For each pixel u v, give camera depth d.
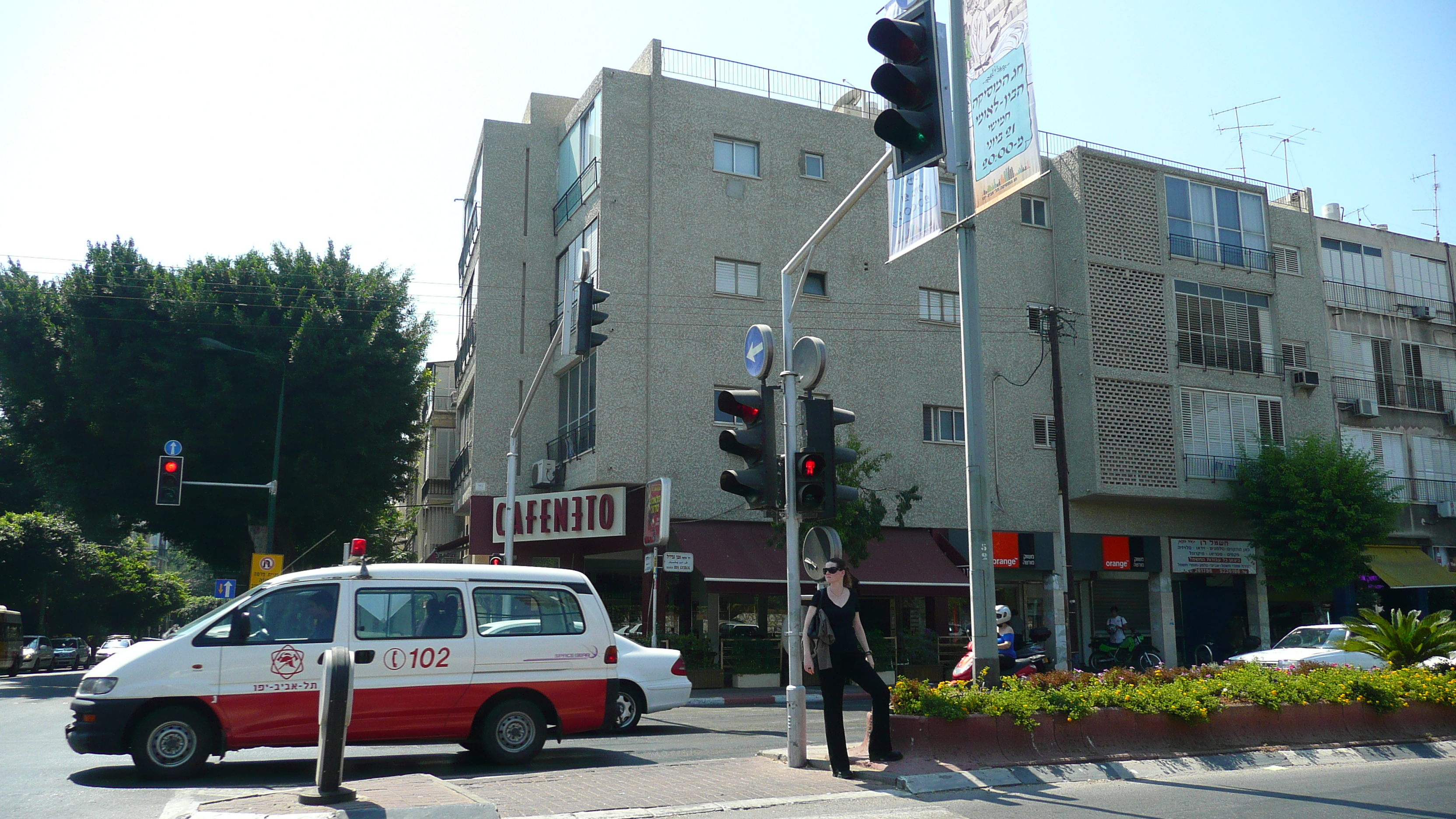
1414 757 11.30
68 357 29.94
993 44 10.02
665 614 24.84
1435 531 36.47
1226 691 11.08
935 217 10.76
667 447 25.20
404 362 32.09
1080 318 30.05
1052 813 7.63
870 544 26.38
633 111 26.36
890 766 8.88
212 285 30.78
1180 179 32.25
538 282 29.67
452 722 10.03
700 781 8.62
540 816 7.18
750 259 26.88
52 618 63.78
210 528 34.19
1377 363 36.66
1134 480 29.62
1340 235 37.09
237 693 9.52
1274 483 30.48
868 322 27.94
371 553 42.25
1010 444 29.30
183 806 7.62
